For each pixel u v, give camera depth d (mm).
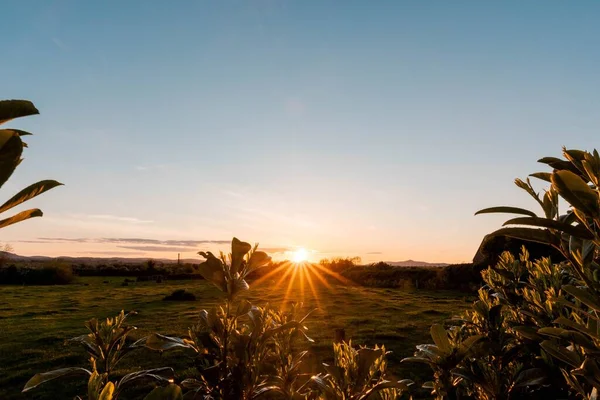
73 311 26266
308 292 33719
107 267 77250
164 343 1727
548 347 1481
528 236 1380
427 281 38125
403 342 14320
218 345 1662
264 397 1660
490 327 2279
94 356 1715
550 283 2240
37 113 748
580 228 1112
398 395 1658
